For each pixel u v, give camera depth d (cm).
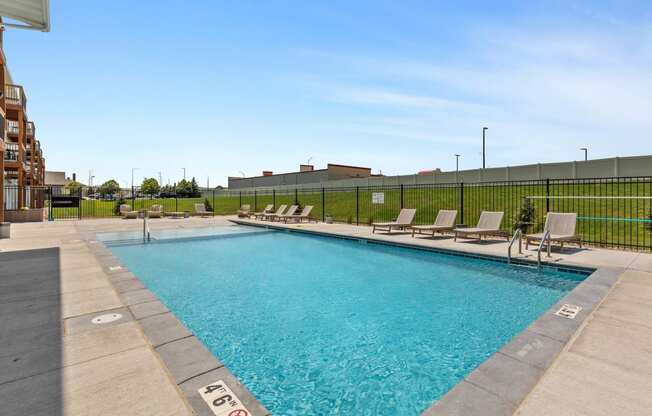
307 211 1875
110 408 212
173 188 8294
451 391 232
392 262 855
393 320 470
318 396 298
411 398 294
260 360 362
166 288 636
